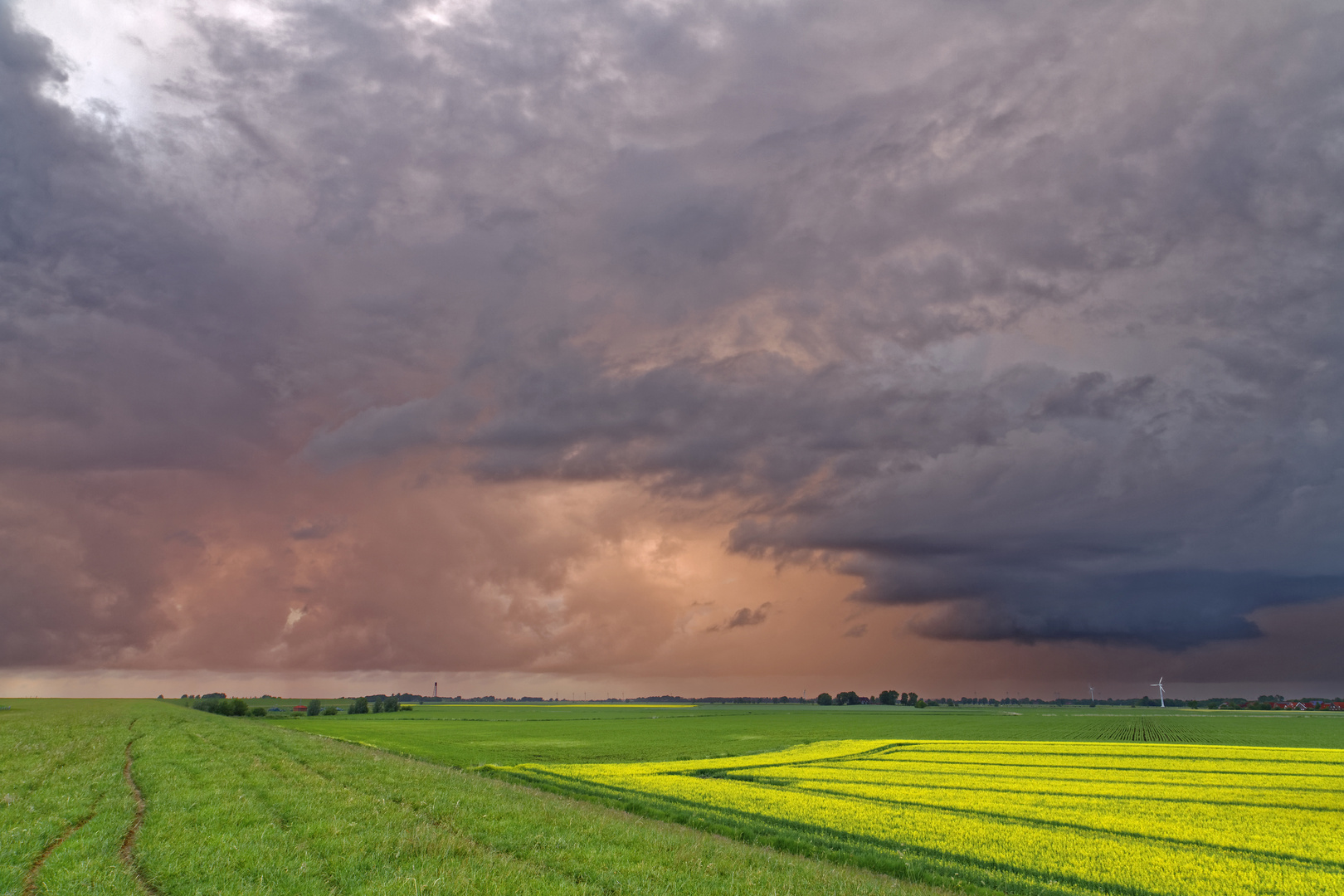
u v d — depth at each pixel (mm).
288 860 20891
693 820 36125
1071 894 25047
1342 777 58156
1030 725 154500
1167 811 40812
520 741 97500
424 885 18781
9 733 70188
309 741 73188
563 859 22953
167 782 35281
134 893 17922
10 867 19969
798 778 56000
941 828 34969
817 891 20922
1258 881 26375
